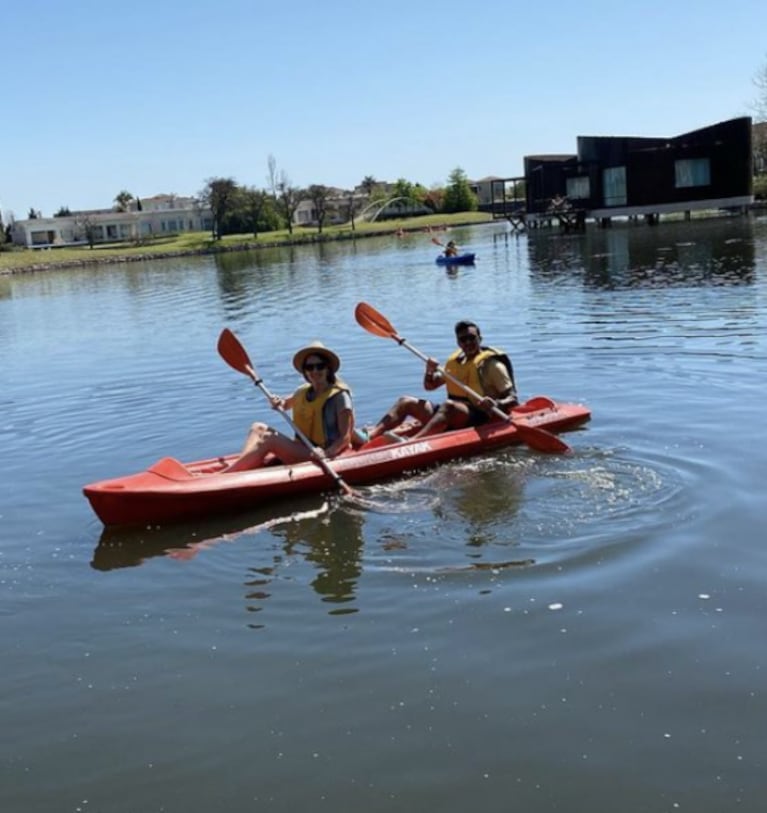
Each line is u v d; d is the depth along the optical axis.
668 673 4.01
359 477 6.95
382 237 74.94
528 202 55.34
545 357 11.30
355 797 3.36
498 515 6.04
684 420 7.87
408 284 24.56
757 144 70.19
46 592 5.35
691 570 5.00
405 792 3.36
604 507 6.02
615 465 6.83
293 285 27.94
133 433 9.03
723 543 5.31
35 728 3.94
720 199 45.34
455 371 8.09
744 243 28.14
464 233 64.88
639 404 8.54
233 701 4.03
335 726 3.79
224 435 8.73
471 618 4.63
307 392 7.25
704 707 3.74
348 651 4.39
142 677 4.30
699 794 3.25
